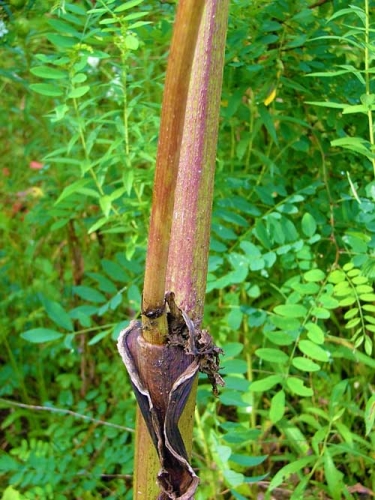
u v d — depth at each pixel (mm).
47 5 733
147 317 385
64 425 913
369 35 657
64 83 682
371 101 572
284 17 708
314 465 762
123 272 804
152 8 734
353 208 737
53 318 777
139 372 402
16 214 1261
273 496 847
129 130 729
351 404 771
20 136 1185
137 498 471
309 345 646
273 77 729
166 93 331
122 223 777
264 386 646
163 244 363
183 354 399
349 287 677
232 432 698
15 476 812
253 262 711
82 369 1052
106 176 890
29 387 1097
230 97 733
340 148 792
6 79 951
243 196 817
